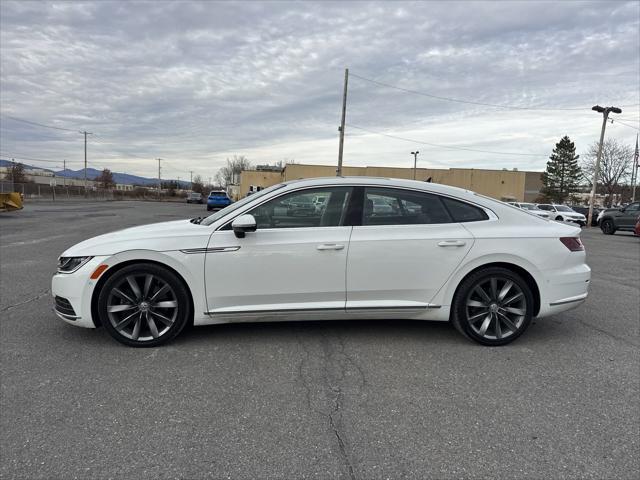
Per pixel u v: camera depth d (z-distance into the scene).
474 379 3.32
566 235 4.10
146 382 3.20
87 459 2.31
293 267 3.80
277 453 2.39
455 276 3.94
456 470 2.26
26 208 27.20
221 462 2.31
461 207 4.11
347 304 3.90
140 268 3.75
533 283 4.03
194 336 4.13
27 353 3.70
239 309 3.84
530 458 2.37
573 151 67.00
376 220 3.97
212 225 3.92
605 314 5.13
